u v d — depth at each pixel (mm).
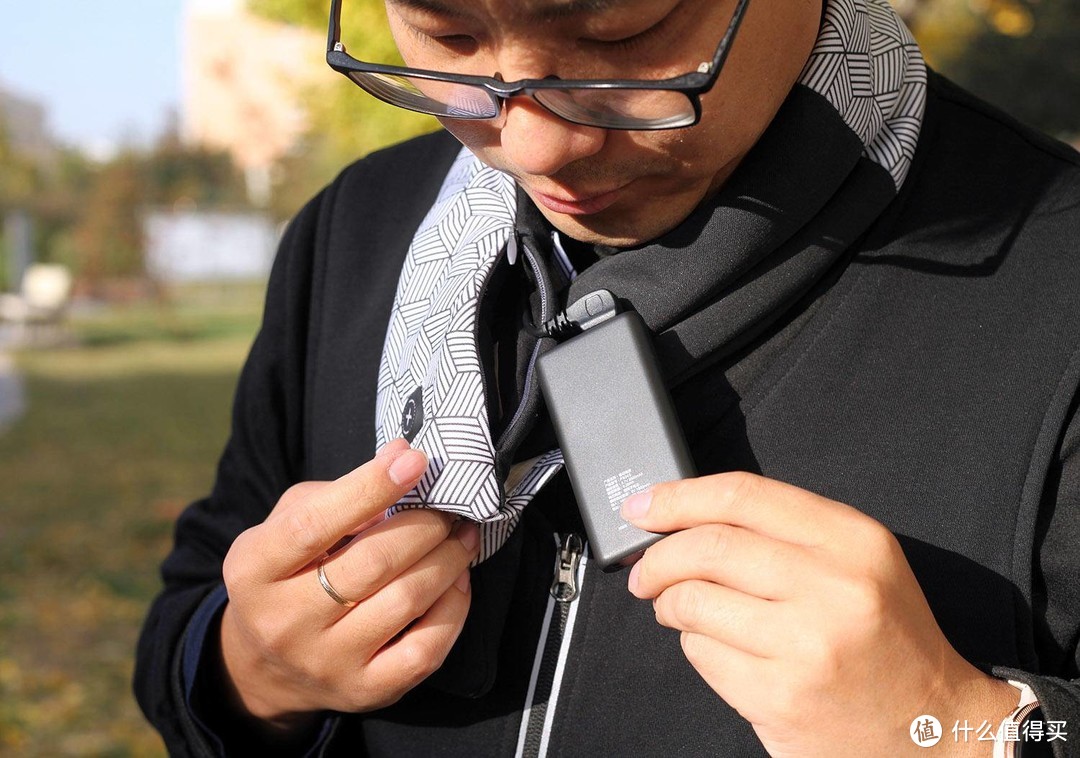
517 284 1126
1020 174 1040
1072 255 985
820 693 803
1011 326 979
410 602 1004
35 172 29406
